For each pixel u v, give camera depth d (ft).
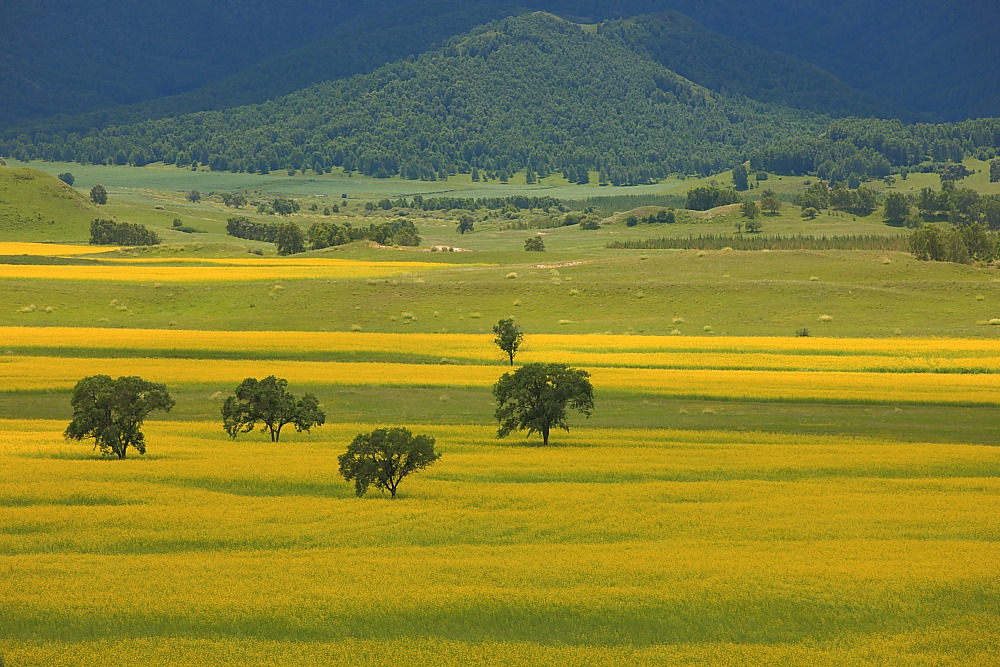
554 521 180.04
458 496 200.34
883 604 135.33
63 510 185.98
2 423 296.30
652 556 156.15
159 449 258.37
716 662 118.21
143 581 143.54
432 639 125.29
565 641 126.21
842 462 236.22
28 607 132.77
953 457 242.78
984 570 147.64
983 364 395.96
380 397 347.77
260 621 130.21
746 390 344.08
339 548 163.22
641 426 299.17
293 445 265.34
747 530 172.65
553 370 274.16
